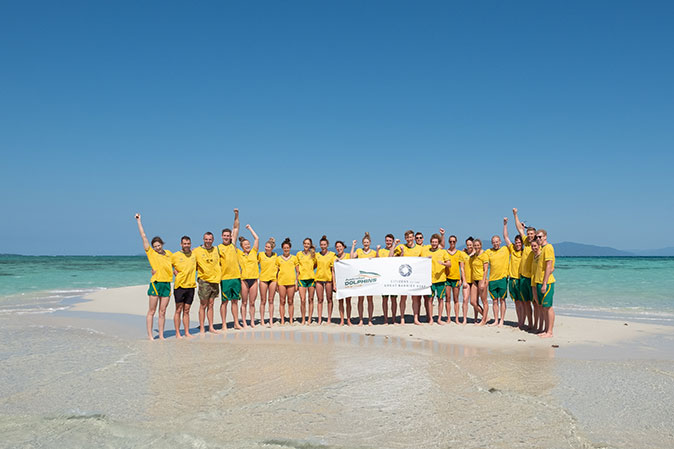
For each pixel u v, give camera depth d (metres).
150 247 9.59
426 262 11.30
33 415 5.03
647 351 8.26
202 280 10.24
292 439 4.36
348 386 5.97
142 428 4.66
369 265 11.40
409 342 9.10
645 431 4.54
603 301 16.19
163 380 6.28
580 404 5.29
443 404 5.29
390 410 5.11
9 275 30.62
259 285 11.61
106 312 13.70
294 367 6.97
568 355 7.90
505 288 11.09
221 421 4.82
